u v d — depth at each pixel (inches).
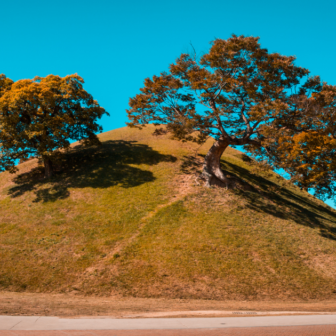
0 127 1024.9
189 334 231.1
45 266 699.4
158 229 866.8
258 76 1037.2
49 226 877.8
